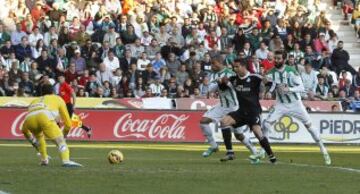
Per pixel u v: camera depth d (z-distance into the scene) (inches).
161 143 2501.2
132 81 2770.7
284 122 2586.1
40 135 1401.3
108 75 2780.5
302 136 2593.5
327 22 3284.9
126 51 2888.8
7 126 2506.2
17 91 2657.5
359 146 2556.6
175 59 2893.7
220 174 1282.0
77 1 3201.3
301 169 1422.2
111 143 2442.2
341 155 2023.9
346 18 3656.5
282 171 1364.4
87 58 2851.9
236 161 1636.3
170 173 1283.2
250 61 2581.2
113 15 3095.5
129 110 2559.1
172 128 2571.4
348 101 2792.8
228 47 2955.2
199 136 2573.8
